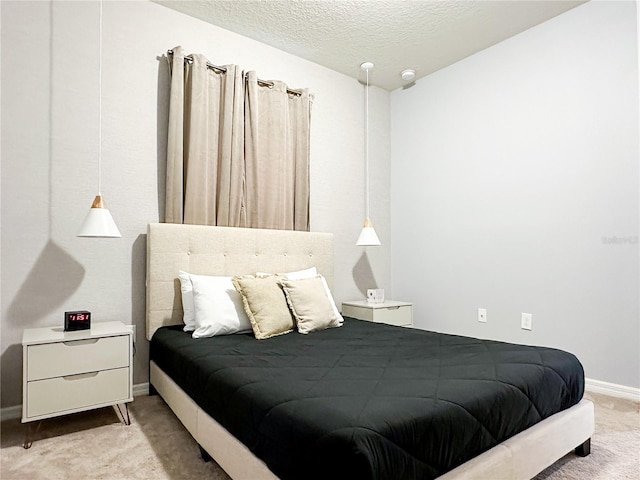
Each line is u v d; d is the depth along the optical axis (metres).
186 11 2.89
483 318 3.41
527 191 3.13
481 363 1.74
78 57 2.51
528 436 1.51
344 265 3.87
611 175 2.68
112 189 2.61
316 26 3.08
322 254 3.46
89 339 2.10
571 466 1.76
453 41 3.31
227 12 2.90
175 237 2.68
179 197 2.76
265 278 2.68
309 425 1.16
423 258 3.92
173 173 2.75
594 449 1.92
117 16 2.66
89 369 2.09
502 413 1.42
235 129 3.02
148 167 2.75
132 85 2.70
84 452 1.87
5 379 2.25
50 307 2.38
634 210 2.57
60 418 2.26
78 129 2.50
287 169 3.35
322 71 3.74
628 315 2.59
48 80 2.41
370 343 2.21
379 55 3.54
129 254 2.66
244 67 3.21
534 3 2.81
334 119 3.83
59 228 2.42
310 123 3.61
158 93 2.81
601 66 2.74
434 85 3.85
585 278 2.79
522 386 1.55
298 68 3.56
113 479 1.65
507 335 3.24
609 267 2.68
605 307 2.69
